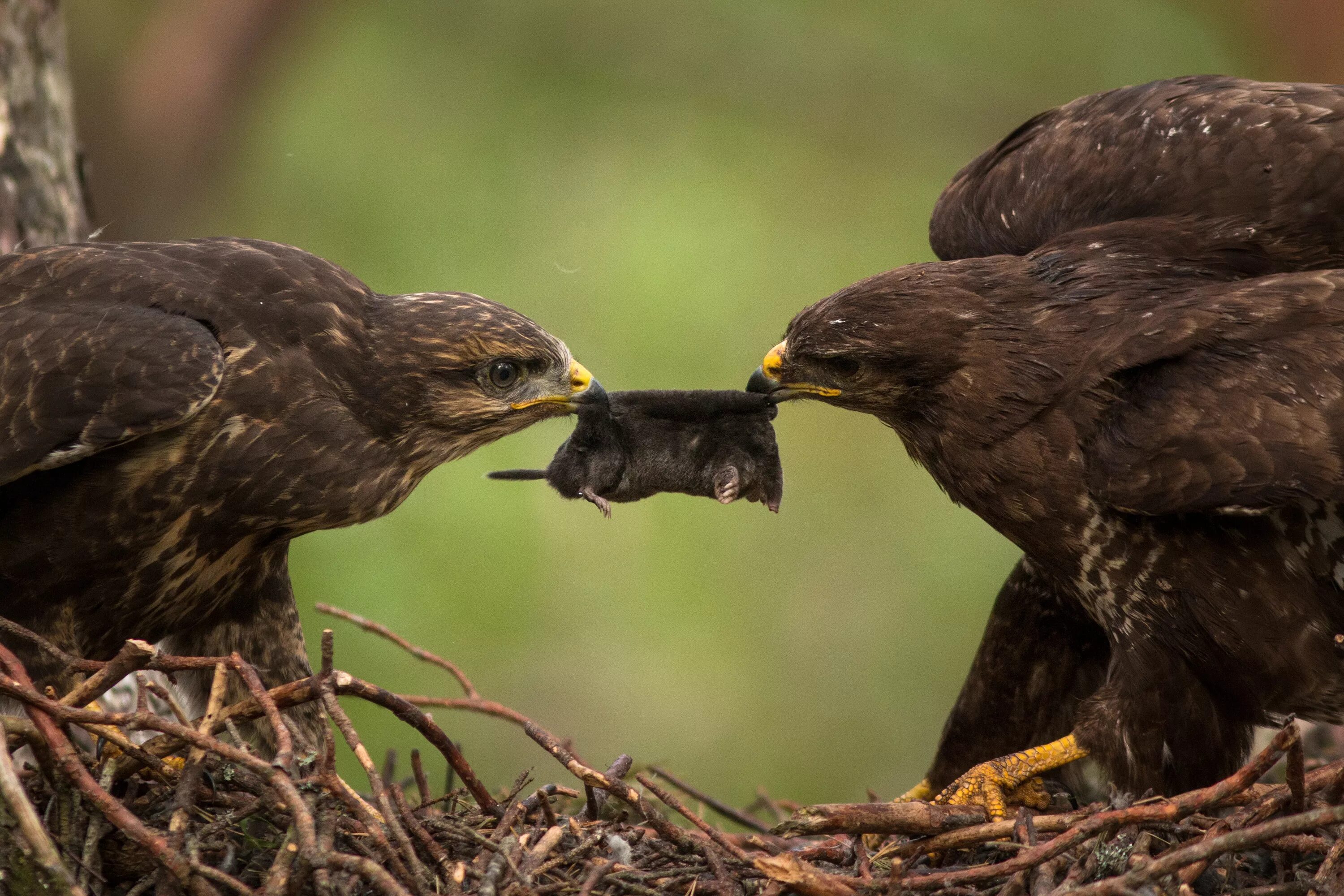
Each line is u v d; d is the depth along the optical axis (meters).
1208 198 10.68
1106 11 26.23
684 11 26.34
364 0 25.44
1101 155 11.13
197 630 10.48
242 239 10.60
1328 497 8.92
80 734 10.16
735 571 25.20
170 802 8.59
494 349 10.44
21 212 12.18
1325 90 10.88
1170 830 8.71
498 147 26.42
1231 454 9.09
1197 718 9.71
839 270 26.56
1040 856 8.29
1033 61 26.55
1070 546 9.92
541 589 22.77
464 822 9.00
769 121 26.77
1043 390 9.91
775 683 24.38
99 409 9.11
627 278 26.03
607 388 25.47
